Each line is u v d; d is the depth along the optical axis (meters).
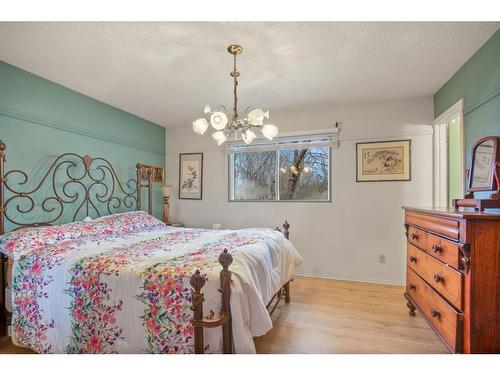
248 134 2.28
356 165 3.38
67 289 1.65
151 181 4.08
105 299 1.55
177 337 1.40
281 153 3.86
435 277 1.73
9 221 2.30
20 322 1.77
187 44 2.03
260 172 3.97
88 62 2.30
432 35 1.91
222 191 4.10
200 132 2.16
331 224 3.50
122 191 3.56
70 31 1.85
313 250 3.58
